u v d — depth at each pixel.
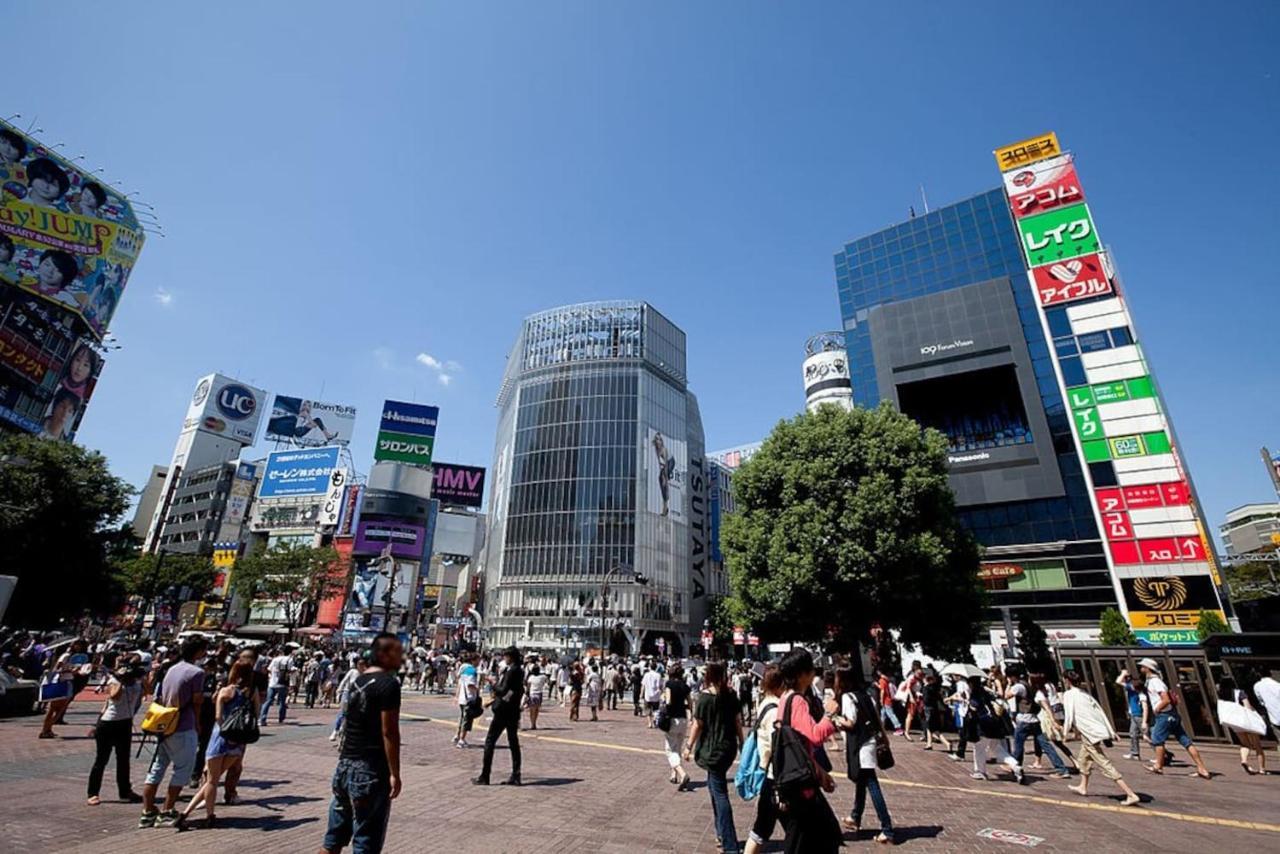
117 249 53.50
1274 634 16.31
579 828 6.79
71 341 50.97
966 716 11.30
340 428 93.25
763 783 5.32
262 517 78.94
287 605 58.91
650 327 83.38
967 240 55.19
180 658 6.84
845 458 24.12
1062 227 49.16
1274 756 14.41
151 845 5.64
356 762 4.33
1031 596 42.84
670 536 75.44
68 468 31.97
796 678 5.00
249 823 6.56
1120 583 39.94
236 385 99.81
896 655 26.39
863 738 7.12
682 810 7.87
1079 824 7.62
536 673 17.11
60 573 30.97
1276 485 40.12
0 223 45.47
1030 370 47.09
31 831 5.84
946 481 24.25
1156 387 42.88
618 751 13.16
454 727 16.70
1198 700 17.12
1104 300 45.88
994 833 7.14
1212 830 7.38
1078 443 43.66
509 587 71.44
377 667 4.68
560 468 75.12
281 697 16.36
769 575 23.69
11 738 11.41
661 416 80.06
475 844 6.04
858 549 21.56
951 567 23.70
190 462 92.75
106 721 7.25
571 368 80.19
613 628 61.06
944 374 49.97
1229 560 48.56
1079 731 9.59
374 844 4.20
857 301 59.59
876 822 7.71
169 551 86.44
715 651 60.44
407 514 75.06
